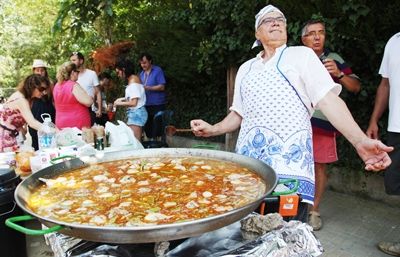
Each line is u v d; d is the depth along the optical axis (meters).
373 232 3.41
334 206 4.02
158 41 6.26
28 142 5.23
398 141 2.74
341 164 4.38
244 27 4.62
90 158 2.06
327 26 3.67
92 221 1.40
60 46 11.53
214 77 5.87
